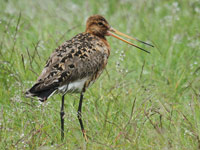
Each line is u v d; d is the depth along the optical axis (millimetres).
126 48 15945
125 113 12672
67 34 17828
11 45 16484
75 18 19891
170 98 14344
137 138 11281
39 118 12570
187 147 11148
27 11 20281
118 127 11781
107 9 21516
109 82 14625
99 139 11578
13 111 12672
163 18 19859
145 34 18078
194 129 11898
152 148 11047
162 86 15023
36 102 13641
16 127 12078
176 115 12797
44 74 12023
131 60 16375
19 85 13922
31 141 11250
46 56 15625
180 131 11891
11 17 18891
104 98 13625
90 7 21188
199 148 10867
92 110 13430
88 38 13164
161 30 18641
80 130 12461
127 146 11188
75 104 13758
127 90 14289
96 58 12844
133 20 19734
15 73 14477
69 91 12547
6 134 11711
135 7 21062
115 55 15789
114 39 17234
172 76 15617
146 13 20344
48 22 19250
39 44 16500
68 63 12242
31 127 12047
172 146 10930
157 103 13430
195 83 14938
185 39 17844
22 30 17781
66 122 12930
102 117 12812
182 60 16406
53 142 11664
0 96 13875
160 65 16188
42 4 20938
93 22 13844
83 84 12734
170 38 17844
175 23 18844
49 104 13305
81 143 11125
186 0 21125
